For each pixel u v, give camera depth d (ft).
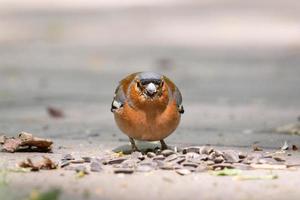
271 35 88.74
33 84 59.52
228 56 75.92
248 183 25.77
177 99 30.01
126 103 29.37
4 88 57.31
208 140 36.01
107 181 25.91
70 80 61.82
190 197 23.90
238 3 119.03
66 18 107.55
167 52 78.74
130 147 33.30
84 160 29.27
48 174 27.04
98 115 45.39
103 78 62.95
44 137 36.91
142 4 122.72
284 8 110.93
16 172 27.35
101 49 81.10
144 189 24.85
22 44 85.92
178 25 98.48
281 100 51.55
